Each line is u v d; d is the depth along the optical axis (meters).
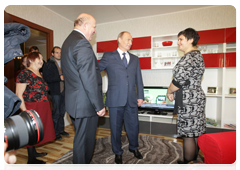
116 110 1.65
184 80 1.25
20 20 2.29
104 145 2.20
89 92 1.09
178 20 2.92
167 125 2.57
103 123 3.02
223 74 2.43
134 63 1.79
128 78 1.68
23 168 1.59
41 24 2.65
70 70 1.15
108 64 1.70
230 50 2.56
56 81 2.33
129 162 1.70
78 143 1.19
